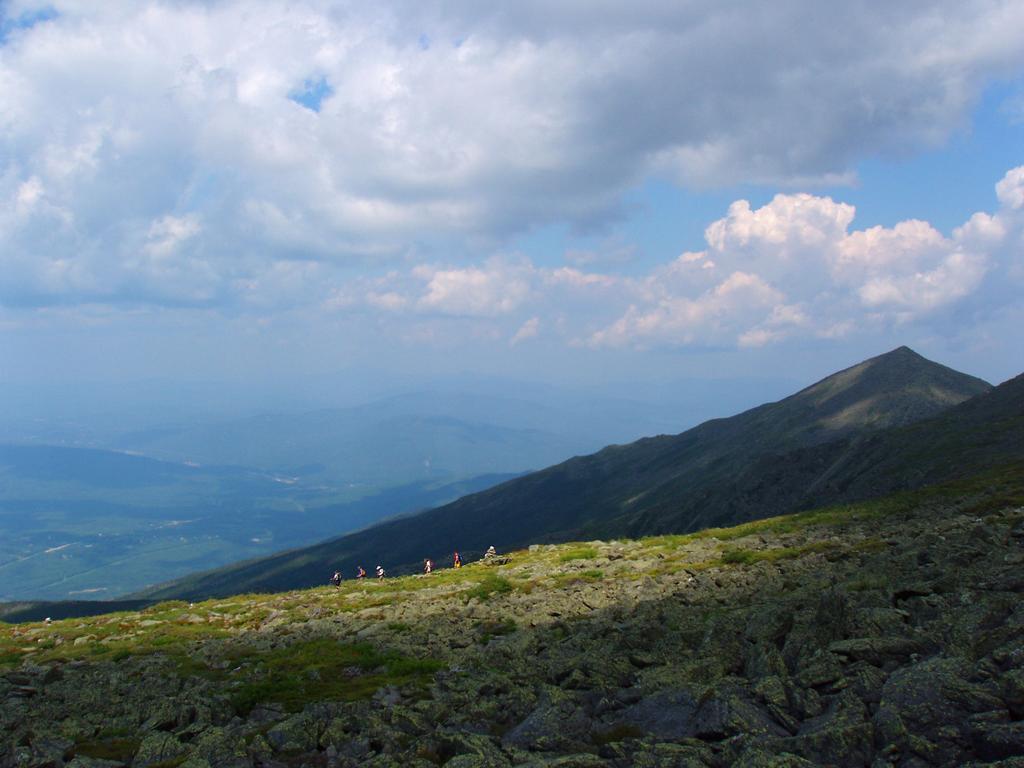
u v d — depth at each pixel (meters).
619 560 59.78
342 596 62.78
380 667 33.44
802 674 19.36
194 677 34.94
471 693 24.72
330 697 28.31
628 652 26.39
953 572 27.22
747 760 14.42
